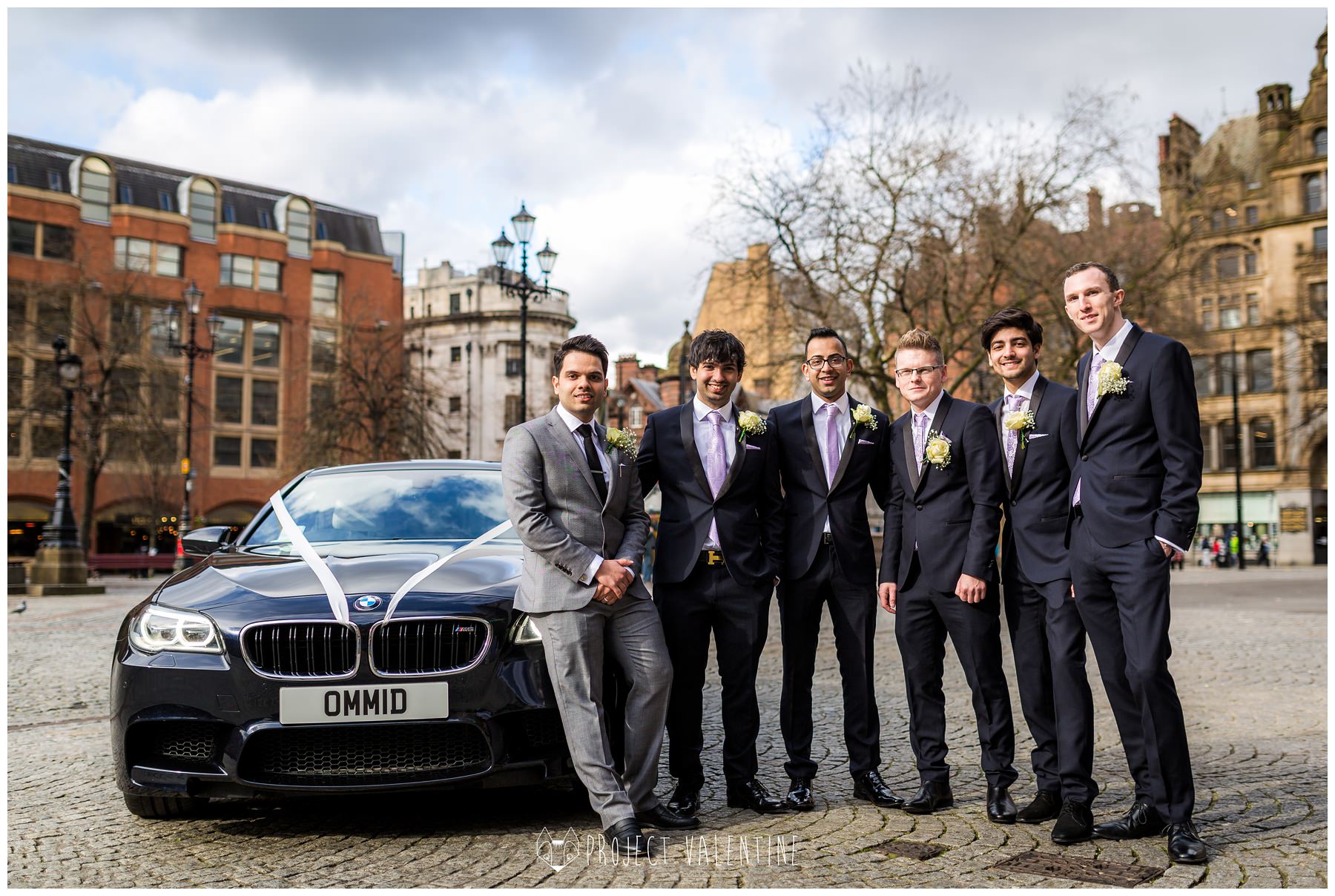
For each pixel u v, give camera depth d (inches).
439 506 205.2
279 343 2034.9
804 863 142.9
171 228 1905.8
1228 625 551.8
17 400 1508.4
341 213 2225.6
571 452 164.1
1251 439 2130.9
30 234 1737.2
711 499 175.6
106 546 1790.1
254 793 150.6
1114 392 156.3
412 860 145.5
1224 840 153.6
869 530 181.3
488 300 2573.8
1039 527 168.2
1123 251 968.9
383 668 152.6
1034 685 169.6
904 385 180.1
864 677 179.9
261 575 169.3
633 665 163.0
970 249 879.1
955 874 137.7
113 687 159.3
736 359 176.6
